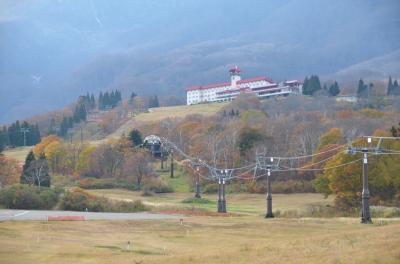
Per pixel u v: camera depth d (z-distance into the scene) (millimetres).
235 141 165375
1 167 137875
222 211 97375
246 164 154250
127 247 48188
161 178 157625
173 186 152375
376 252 34406
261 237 55344
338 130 152250
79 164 163750
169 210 96812
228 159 159750
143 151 161875
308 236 49469
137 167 151375
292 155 155750
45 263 40031
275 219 73812
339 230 57125
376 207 90750
